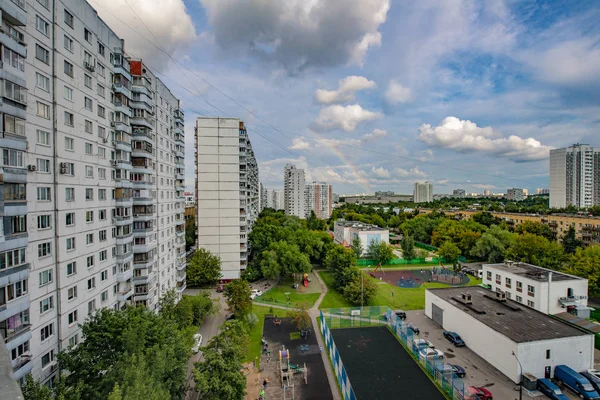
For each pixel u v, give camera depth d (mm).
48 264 27578
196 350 42062
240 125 82875
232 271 75625
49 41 27859
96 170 34594
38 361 26266
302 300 64562
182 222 63969
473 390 32438
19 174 23922
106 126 36688
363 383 35188
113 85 37938
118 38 39531
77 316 31141
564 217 104938
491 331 39062
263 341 43969
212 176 74875
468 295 47156
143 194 45000
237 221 75562
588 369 36500
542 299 52281
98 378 24125
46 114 27562
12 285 23234
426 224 132500
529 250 81438
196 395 32562
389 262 94938
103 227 35938
